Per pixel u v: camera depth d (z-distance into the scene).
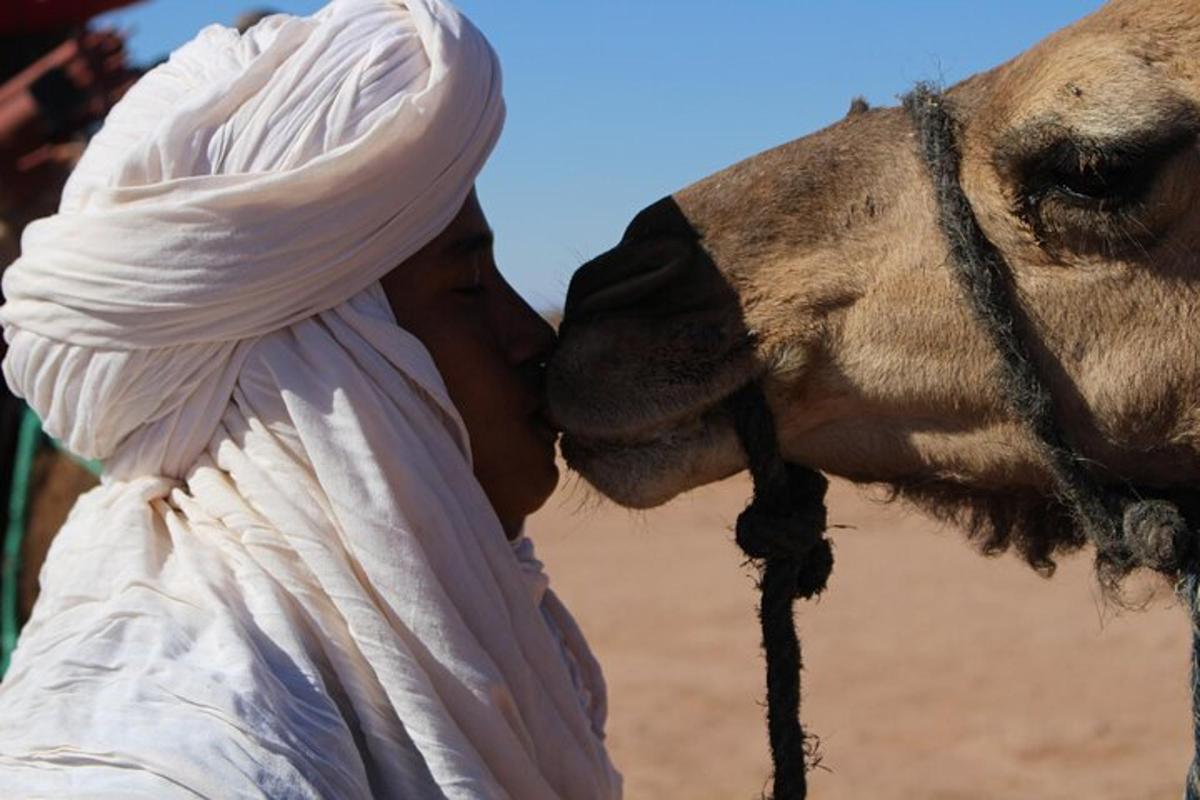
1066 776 10.17
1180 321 3.28
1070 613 14.59
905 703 11.85
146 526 2.50
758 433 3.32
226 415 2.55
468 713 2.46
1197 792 3.12
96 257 2.51
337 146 2.59
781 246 3.42
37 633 2.48
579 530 19.25
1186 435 3.33
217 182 2.52
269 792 2.19
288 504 2.47
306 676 2.35
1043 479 3.41
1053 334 3.31
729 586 15.77
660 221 3.49
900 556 17.44
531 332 2.94
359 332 2.57
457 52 2.68
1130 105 3.20
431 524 2.53
